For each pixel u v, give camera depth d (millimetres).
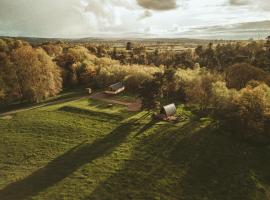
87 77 145625
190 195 62812
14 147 80312
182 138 81500
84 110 100812
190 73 124188
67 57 162625
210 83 101125
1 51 140875
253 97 85250
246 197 63688
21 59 120250
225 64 164750
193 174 68750
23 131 88562
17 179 66875
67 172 68938
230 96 92125
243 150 77688
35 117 97625
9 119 97000
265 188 66438
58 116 97938
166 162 72188
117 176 67125
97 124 91250
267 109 83562
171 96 113062
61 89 133125
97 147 78875
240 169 71062
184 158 73812
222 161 73250
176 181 66375
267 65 142750
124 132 85375
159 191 63219
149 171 69000
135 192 62562
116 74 138250
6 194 61812
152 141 80312
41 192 62219
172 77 110688
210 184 66312
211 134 83500
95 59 166125
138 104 106562
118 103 108312
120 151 76500
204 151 76438
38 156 76250
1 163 73500
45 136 85562
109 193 62062
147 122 90438
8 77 119688
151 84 97500
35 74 119250
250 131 81875
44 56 126125
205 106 98688
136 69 136875
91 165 71125
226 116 87812
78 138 84062
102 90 132125
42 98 120062
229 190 65125
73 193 61875
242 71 115688
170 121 90438
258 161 74312
